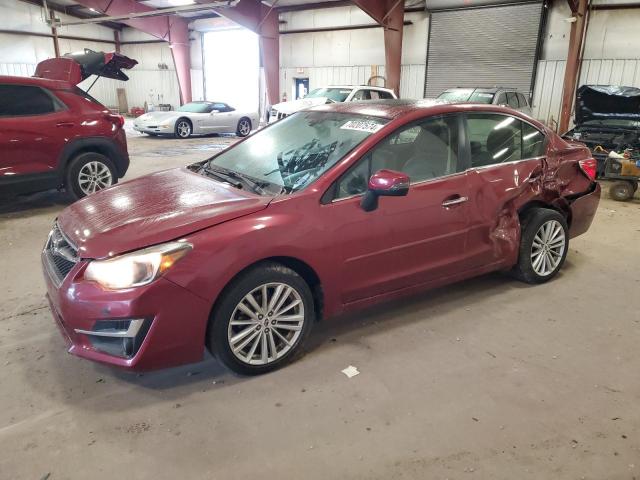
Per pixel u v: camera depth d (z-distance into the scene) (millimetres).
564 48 13594
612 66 12930
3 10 20031
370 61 17594
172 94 24406
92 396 2545
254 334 2650
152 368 2434
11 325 3264
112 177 6523
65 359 2879
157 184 3178
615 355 2971
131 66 7977
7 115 5523
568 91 12867
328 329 3256
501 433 2285
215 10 16391
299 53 19266
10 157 5496
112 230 2504
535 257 3914
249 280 2549
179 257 2355
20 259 4453
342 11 17750
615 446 2205
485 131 3523
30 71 21297
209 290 2428
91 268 2391
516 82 14484
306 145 3254
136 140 14414
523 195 3664
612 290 3928
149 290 2303
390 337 3158
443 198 3197
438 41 15703
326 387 2631
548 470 2064
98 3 18141
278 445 2205
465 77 15430
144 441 2225
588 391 2609
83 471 2051
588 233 5562
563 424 2348
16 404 2471
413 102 3516
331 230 2768
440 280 3367
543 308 3586
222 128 15969
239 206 2631
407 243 3090
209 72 22859
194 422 2352
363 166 2934
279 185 2959
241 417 2389
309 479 2016
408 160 3125
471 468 2070
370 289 3027
